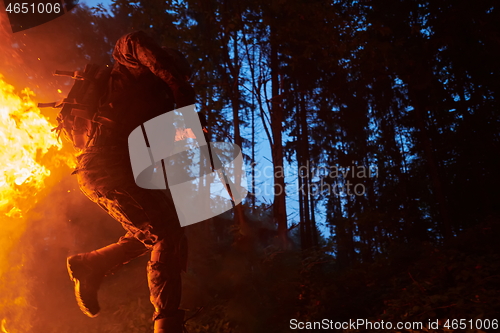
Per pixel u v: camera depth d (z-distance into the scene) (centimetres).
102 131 233
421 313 381
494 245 579
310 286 510
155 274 231
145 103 240
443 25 1012
